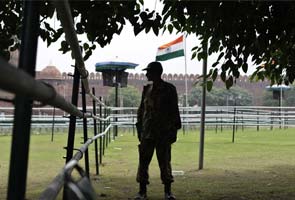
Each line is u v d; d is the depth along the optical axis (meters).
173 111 6.24
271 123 22.45
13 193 1.51
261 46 6.11
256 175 8.53
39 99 1.43
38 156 8.88
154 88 6.31
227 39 6.13
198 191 6.92
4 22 5.90
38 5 1.65
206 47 6.81
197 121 20.95
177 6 5.66
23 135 1.54
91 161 10.06
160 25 5.81
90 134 15.20
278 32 6.00
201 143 9.21
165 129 6.21
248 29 5.96
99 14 5.67
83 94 5.72
